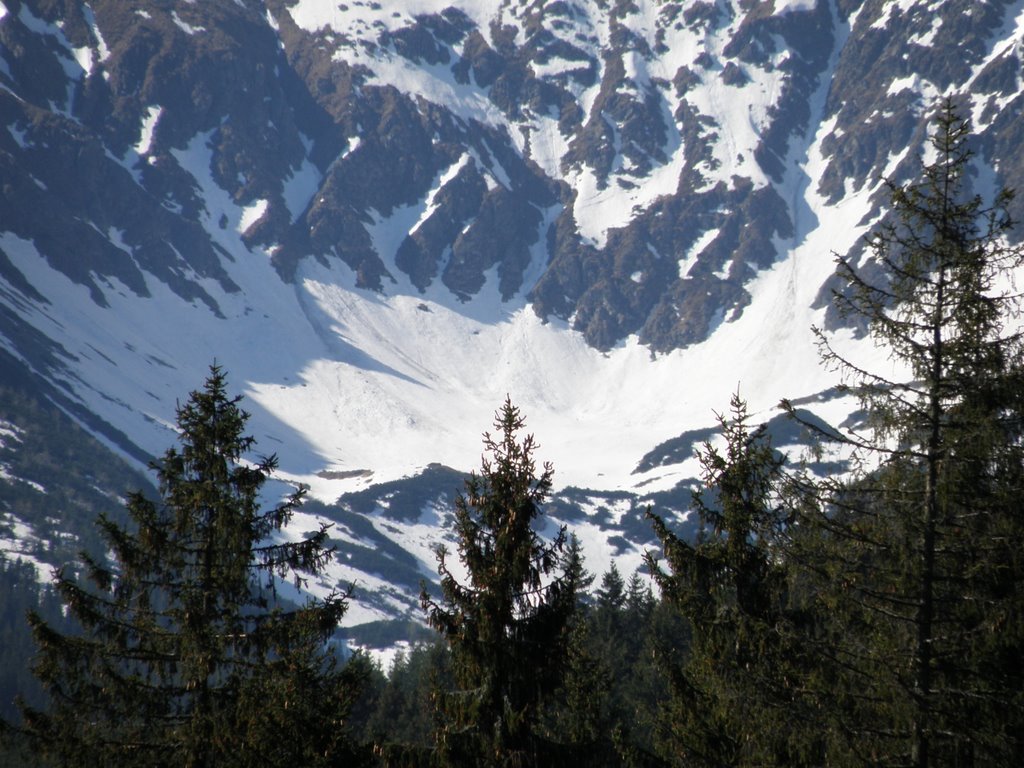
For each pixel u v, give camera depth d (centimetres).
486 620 7362
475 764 7212
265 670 8106
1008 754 6662
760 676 7300
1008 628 6594
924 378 7000
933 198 7112
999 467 6869
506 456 7900
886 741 6881
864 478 7362
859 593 7169
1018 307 6900
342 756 7794
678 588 8094
